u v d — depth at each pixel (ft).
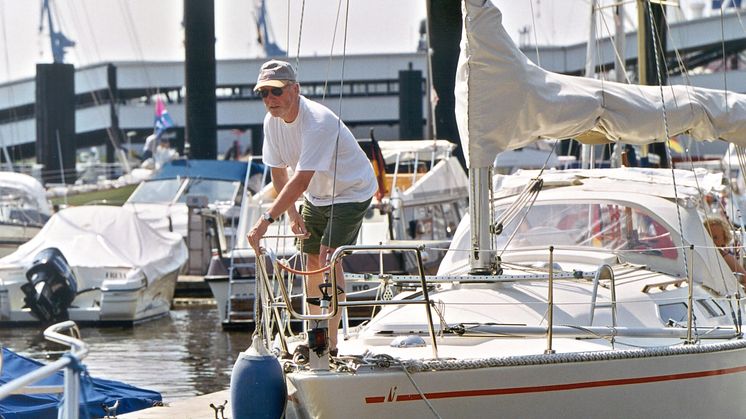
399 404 35.22
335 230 38.58
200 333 103.40
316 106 38.47
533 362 36.52
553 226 50.85
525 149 198.59
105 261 112.16
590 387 37.78
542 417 37.04
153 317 115.65
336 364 35.81
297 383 34.99
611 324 42.91
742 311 49.90
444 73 109.29
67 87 212.43
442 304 42.29
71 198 171.73
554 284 45.78
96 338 100.68
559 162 158.30
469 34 41.75
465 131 43.37
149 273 113.70
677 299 45.70
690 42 216.13
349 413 34.83
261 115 264.72
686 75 56.90
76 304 110.52
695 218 49.47
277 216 37.32
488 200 44.27
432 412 35.60
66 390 29.81
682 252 48.11
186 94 160.25
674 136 48.91
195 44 159.63
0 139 229.25
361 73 251.60
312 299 37.14
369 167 39.50
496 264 44.78
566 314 43.11
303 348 37.58
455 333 41.22
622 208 50.03
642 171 55.01
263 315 39.83
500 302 43.75
